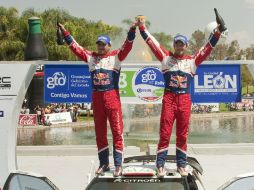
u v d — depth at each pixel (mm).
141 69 15289
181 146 9000
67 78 15070
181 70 9141
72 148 18500
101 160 9461
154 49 9195
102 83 9281
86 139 35031
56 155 18328
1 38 64688
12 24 65125
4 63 12891
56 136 37188
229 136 36938
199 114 57938
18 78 12914
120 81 15328
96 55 9461
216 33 9000
